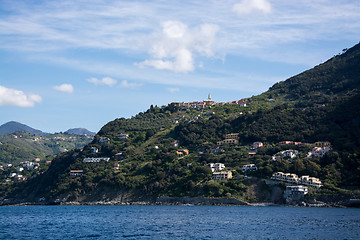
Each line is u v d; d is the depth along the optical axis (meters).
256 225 131.38
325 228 122.62
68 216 181.38
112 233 118.12
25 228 134.62
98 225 139.88
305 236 108.25
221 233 115.00
